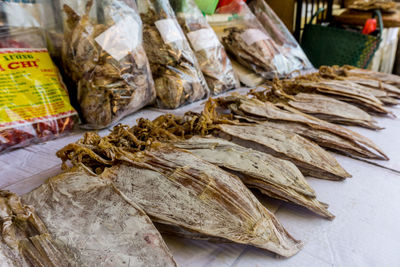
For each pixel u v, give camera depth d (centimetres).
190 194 71
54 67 151
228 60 231
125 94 150
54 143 140
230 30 261
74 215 66
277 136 110
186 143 103
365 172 111
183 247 74
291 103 158
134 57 152
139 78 156
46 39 158
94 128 152
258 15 311
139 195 73
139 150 100
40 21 153
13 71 134
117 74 145
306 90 185
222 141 103
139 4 183
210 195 70
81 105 150
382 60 446
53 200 70
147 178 77
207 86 206
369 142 123
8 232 61
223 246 75
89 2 143
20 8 144
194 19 214
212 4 253
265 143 105
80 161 90
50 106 141
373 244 76
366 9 389
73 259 56
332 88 177
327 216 83
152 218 68
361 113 154
